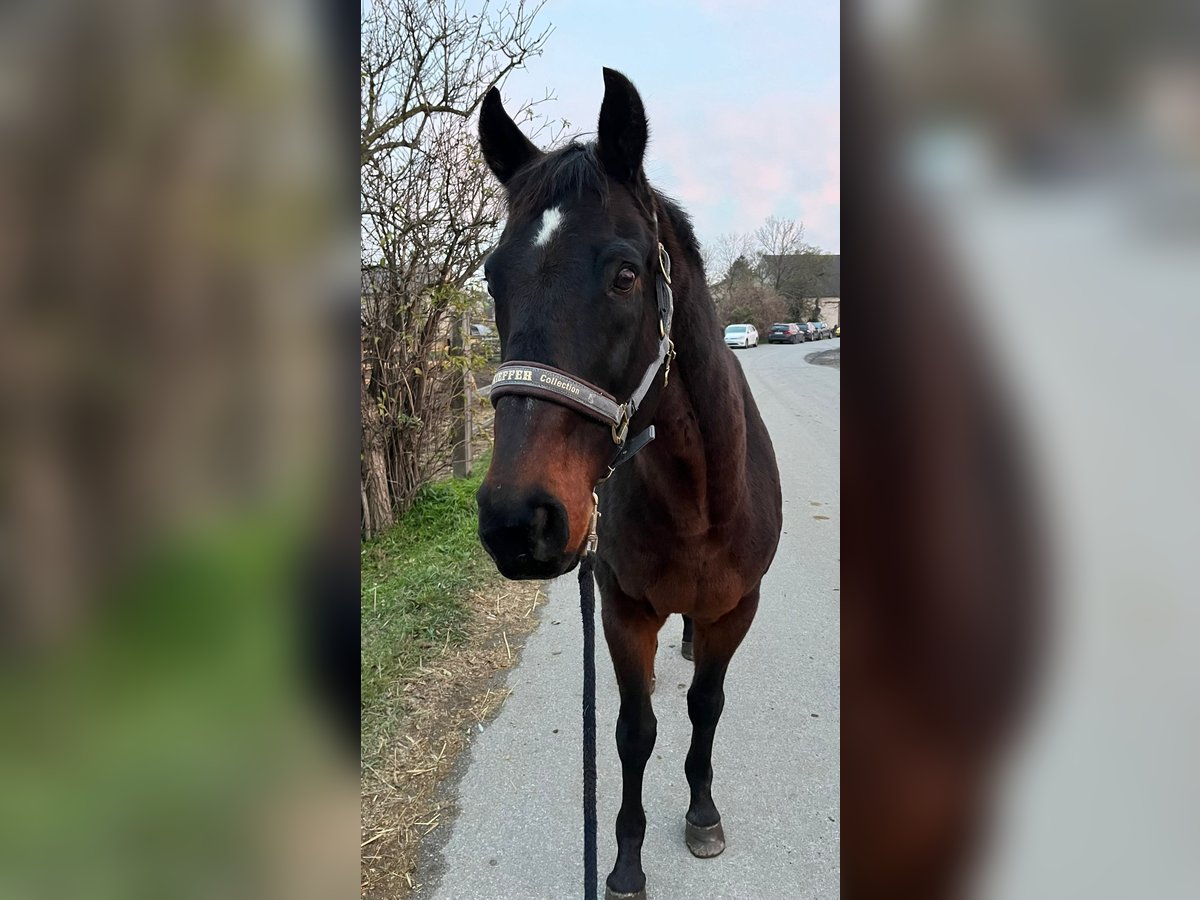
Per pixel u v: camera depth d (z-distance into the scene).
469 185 4.54
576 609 3.68
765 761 2.39
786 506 5.34
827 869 1.94
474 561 4.21
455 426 5.55
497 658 3.15
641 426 1.46
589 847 1.49
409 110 4.21
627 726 1.90
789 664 3.01
